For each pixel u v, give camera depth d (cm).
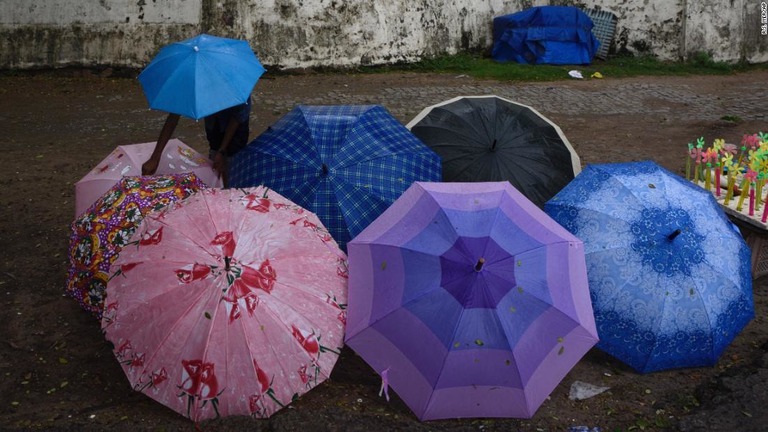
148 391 355
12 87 1106
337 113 491
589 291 416
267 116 973
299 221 406
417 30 1352
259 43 1235
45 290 503
